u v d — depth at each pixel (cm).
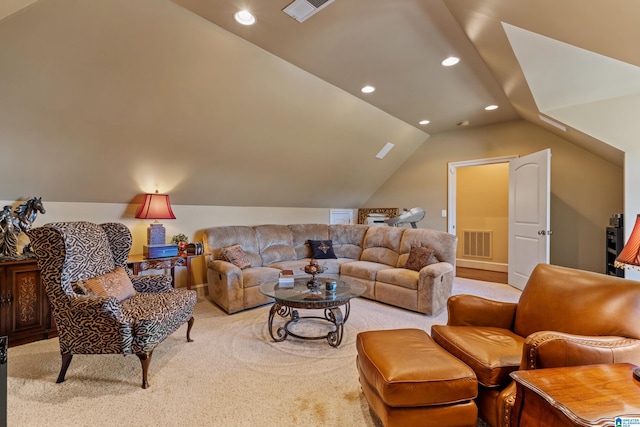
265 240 432
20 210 259
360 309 349
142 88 242
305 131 373
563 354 128
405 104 378
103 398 179
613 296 152
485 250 609
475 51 249
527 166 414
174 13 201
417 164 553
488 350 156
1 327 240
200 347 247
